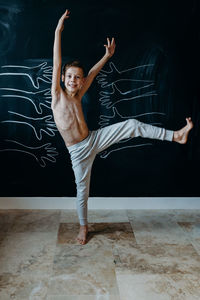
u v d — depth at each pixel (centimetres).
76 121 233
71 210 310
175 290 195
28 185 308
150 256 231
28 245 242
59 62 220
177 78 294
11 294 188
